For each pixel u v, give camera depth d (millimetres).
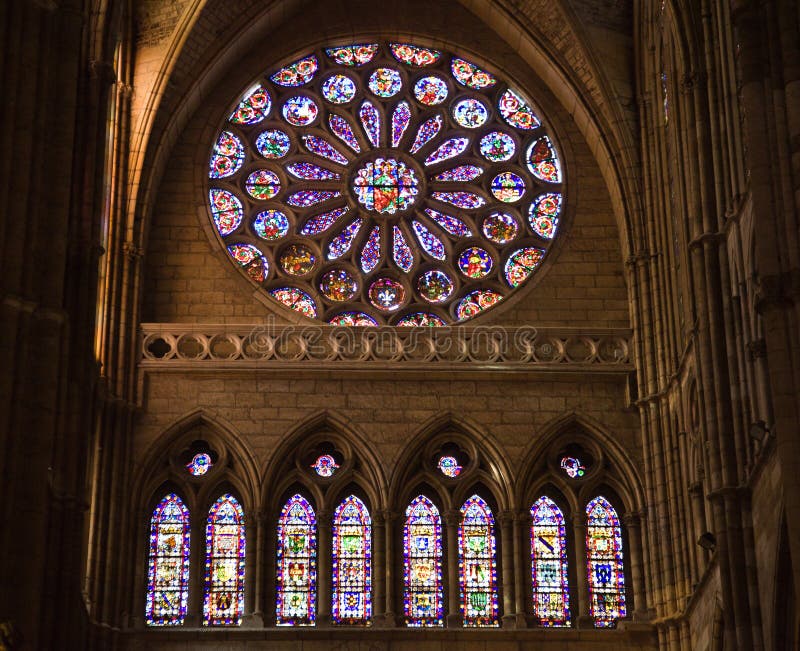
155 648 44156
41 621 35031
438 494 46906
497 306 49406
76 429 37000
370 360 47406
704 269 39312
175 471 46469
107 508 44844
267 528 45906
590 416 47250
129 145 48875
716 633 38438
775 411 30297
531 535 46438
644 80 49750
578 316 49281
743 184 38250
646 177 49062
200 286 49281
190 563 45594
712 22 40656
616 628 45219
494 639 44656
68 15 34812
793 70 31938
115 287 47125
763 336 35938
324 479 46656
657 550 45438
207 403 46906
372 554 45812
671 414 46125
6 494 30672
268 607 45188
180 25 49531
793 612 33719
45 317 32656
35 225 32469
